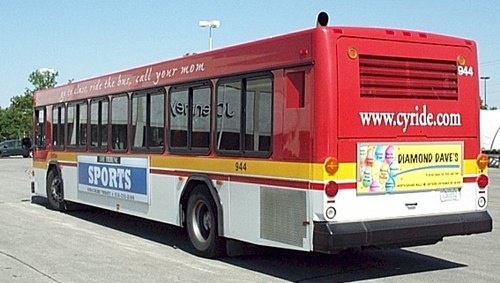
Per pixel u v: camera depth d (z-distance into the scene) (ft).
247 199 29.04
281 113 26.91
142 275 28.68
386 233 25.91
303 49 25.91
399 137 26.63
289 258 32.35
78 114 46.80
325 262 31.35
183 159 33.83
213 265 30.86
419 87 27.25
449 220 27.66
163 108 35.83
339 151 25.25
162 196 36.01
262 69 28.04
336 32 25.49
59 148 50.26
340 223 25.22
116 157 41.01
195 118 32.91
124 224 44.93
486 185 29.12
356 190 25.58
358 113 25.68
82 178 46.24
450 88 28.14
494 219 47.11
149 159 37.17
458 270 29.50
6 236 39.63
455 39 28.45
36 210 53.06
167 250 34.96
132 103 39.11
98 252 34.35
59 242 37.50
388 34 26.58
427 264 30.86
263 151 28.02
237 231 29.84
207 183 31.81
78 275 28.73
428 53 27.55
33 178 56.39
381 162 26.16
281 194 26.94
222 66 30.81
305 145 25.70
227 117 30.42
